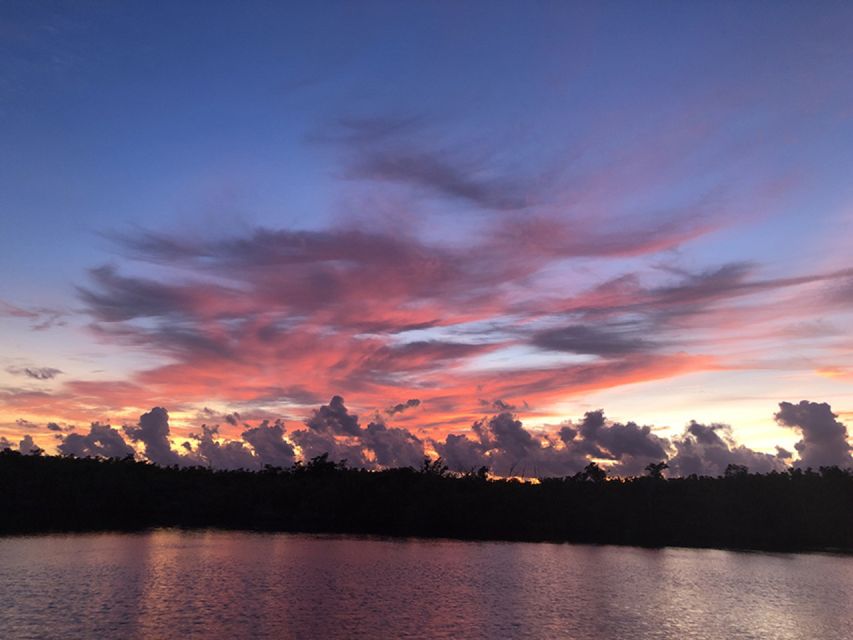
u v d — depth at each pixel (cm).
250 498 19900
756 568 11238
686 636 6147
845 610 7488
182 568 9069
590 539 17088
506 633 6038
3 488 16425
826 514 16550
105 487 17912
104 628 5706
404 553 12369
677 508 18125
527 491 19788
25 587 7238
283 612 6575
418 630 6072
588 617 6775
